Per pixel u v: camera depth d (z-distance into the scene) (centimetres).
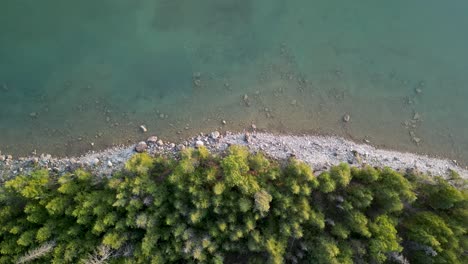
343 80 3309
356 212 2489
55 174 2936
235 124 3158
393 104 3303
